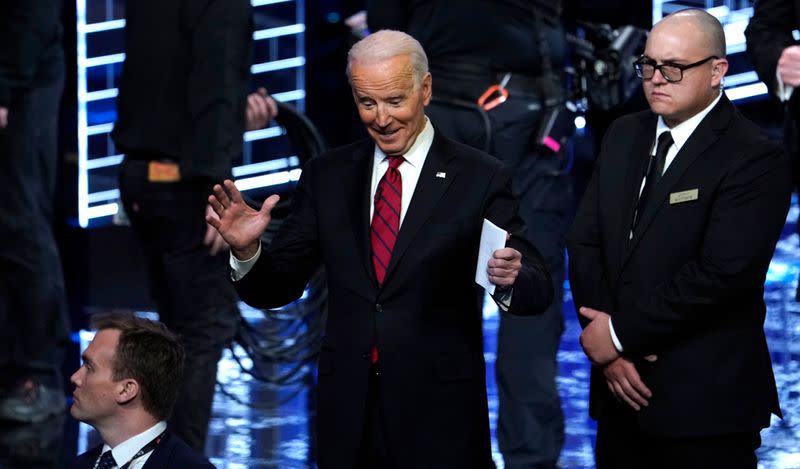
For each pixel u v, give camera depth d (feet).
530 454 50.78
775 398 39.14
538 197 53.26
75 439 58.29
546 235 53.42
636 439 40.34
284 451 55.52
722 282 37.76
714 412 38.22
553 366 52.03
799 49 50.62
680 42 38.42
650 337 38.37
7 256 61.62
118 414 35.53
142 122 52.54
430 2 52.24
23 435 58.59
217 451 55.36
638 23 56.18
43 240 62.69
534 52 52.60
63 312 63.52
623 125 41.37
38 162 62.90
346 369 37.04
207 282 52.85
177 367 36.27
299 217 38.63
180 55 52.47
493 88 52.19
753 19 53.11
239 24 51.85
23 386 61.52
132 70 53.06
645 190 39.68
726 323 38.68
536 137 52.70
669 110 38.86
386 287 36.81
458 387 37.06
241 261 36.86
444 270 36.88
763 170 38.24
